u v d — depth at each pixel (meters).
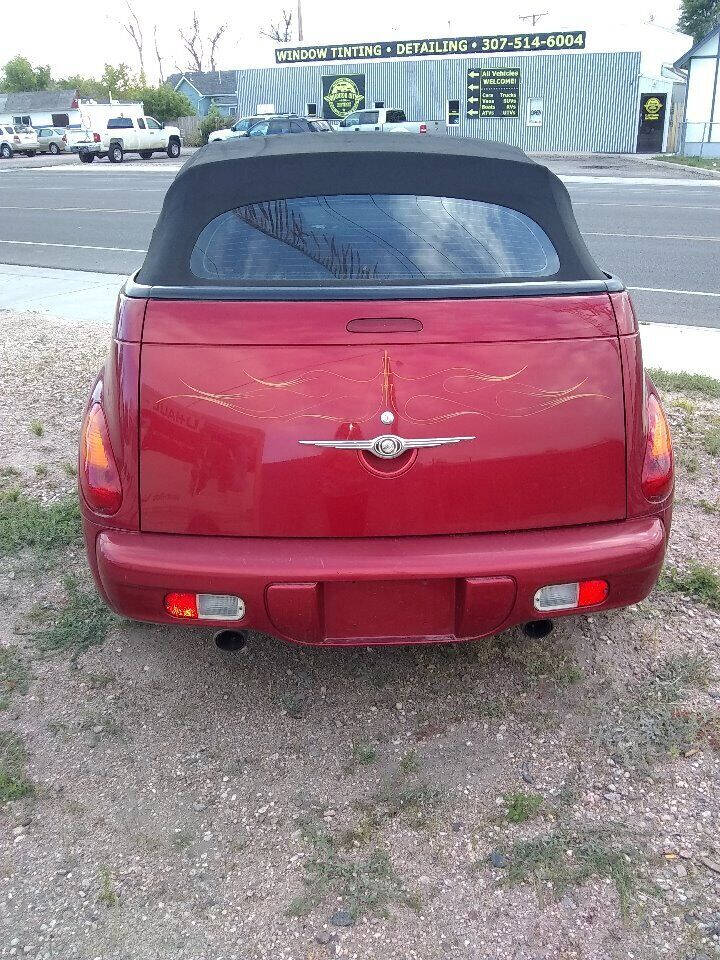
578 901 2.28
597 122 37.66
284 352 2.41
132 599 2.58
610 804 2.59
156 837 2.50
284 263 2.72
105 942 2.18
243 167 2.86
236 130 33.91
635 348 2.55
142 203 19.81
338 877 2.36
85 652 3.32
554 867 2.37
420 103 40.41
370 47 40.72
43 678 3.17
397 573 2.45
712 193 20.39
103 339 7.61
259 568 2.46
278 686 3.14
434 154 2.95
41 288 9.98
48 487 4.72
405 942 2.17
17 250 12.93
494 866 2.38
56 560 3.96
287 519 2.47
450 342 2.43
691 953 2.13
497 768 2.74
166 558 2.49
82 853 2.44
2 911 2.26
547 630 2.81
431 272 2.71
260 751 2.83
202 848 2.46
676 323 7.93
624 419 2.52
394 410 2.41
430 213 2.85
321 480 2.44
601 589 2.60
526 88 38.38
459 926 2.21
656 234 13.50
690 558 3.93
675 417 5.58
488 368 2.43
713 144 33.41
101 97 84.81
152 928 2.22
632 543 2.56
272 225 2.81
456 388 2.42
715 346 7.13
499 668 3.22
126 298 2.60
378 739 2.88
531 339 2.46
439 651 3.33
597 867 2.37
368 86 41.38
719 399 5.93
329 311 2.43
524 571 2.48
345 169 2.90
